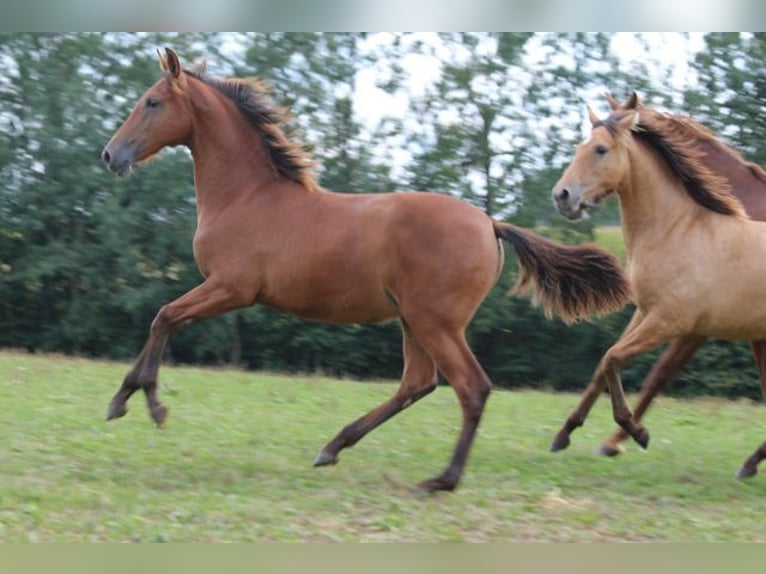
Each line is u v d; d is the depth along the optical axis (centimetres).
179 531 651
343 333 2355
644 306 883
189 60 2430
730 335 867
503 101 2419
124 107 2439
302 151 845
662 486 859
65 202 2438
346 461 898
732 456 1047
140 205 2356
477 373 778
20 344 2491
